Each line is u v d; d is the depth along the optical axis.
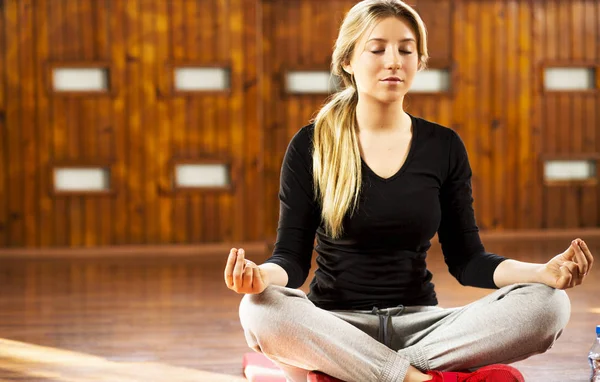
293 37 6.29
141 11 5.92
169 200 5.99
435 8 6.43
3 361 2.77
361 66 2.03
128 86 5.94
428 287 2.10
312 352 1.84
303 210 2.09
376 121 2.08
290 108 6.30
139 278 4.75
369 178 2.04
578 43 6.57
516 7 6.49
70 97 5.91
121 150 5.95
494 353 1.87
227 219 6.04
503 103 6.52
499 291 1.91
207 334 3.19
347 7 6.32
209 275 4.83
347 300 2.04
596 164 6.62
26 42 5.87
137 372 2.60
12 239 5.91
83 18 5.90
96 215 5.95
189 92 5.96
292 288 1.97
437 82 6.48
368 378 1.84
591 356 2.44
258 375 2.34
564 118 6.58
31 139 5.90
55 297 4.12
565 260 1.84
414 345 1.92
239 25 6.00
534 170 6.56
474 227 2.12
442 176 2.10
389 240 2.03
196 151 6.00
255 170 6.05
